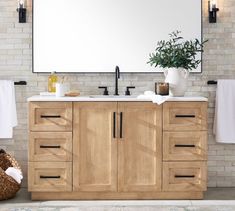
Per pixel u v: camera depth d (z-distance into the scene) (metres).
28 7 3.79
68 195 3.39
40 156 3.33
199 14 3.79
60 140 3.34
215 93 3.83
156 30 3.79
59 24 3.77
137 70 3.80
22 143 3.84
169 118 3.34
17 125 3.81
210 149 3.85
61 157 3.34
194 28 3.79
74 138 3.33
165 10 3.78
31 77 3.81
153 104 3.33
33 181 3.34
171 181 3.36
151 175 3.36
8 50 3.80
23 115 3.83
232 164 3.85
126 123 3.34
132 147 3.35
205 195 3.56
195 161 3.35
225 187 3.85
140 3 3.77
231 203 3.33
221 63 3.83
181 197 3.41
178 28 3.79
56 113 3.33
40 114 3.33
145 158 3.35
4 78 3.81
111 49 3.79
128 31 3.78
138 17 3.78
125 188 3.35
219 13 3.82
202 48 3.80
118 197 3.40
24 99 3.82
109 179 3.36
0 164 3.61
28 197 3.49
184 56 3.49
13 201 3.37
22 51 3.81
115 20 3.78
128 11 3.77
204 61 3.82
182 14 3.79
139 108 3.33
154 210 3.14
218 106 3.72
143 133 3.34
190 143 3.36
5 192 3.37
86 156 3.35
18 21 3.79
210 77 3.83
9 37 3.80
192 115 3.35
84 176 3.35
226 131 3.71
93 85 3.82
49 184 3.34
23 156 3.84
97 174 3.35
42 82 3.82
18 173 3.50
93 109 3.33
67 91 3.51
